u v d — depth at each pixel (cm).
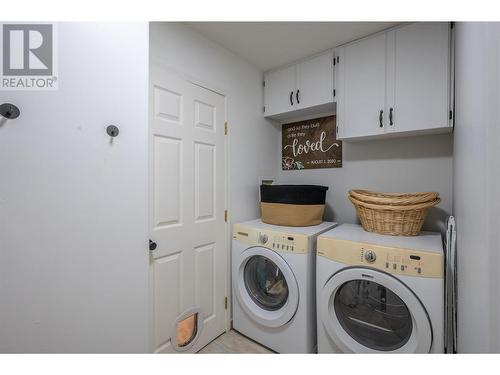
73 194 77
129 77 92
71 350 77
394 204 142
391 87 157
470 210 71
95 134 82
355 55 173
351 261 130
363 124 169
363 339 134
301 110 208
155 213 138
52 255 73
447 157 167
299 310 150
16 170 67
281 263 154
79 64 79
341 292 142
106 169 85
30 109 70
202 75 167
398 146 185
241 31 164
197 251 165
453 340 108
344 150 209
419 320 112
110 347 86
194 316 163
